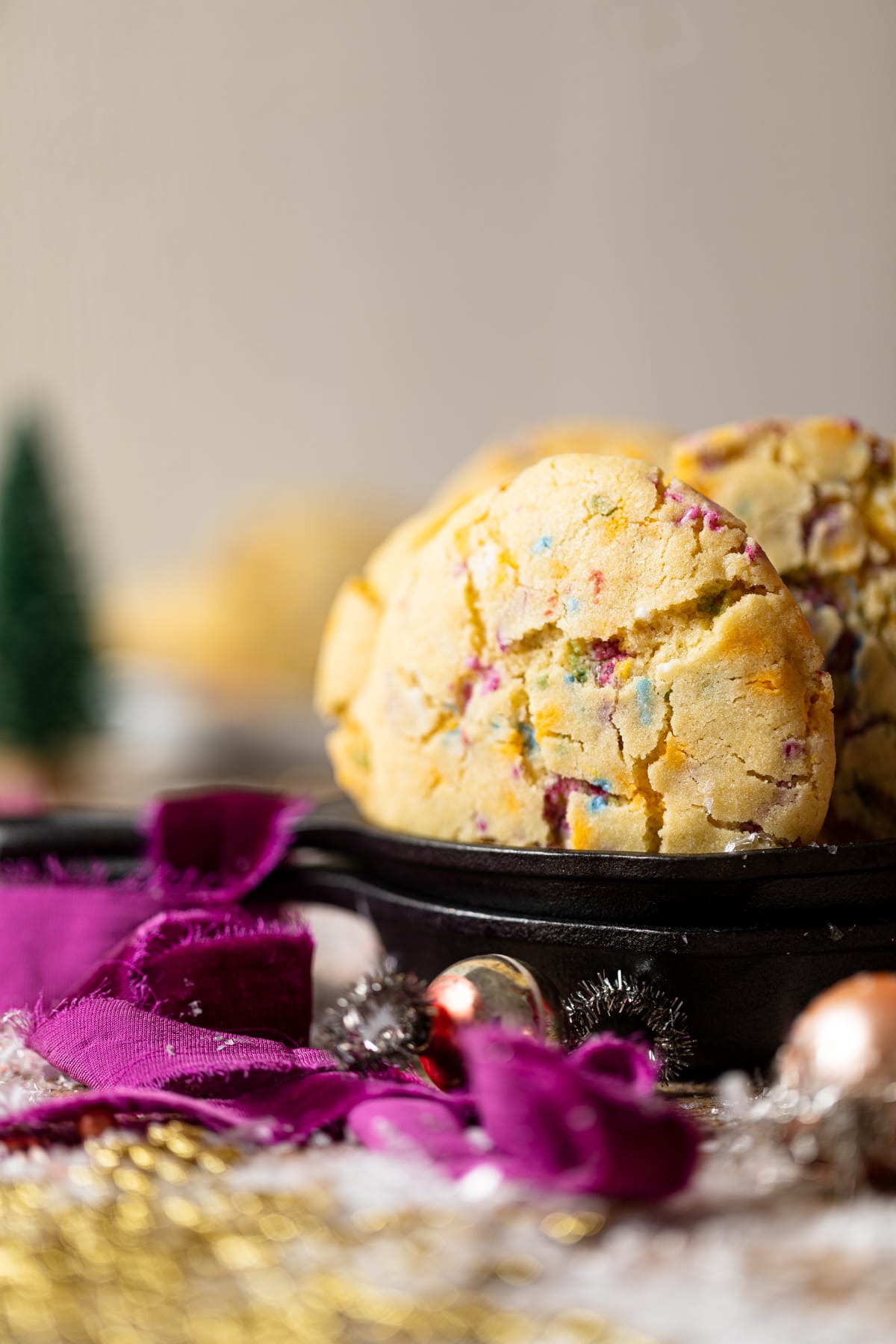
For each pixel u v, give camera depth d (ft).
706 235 5.02
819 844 1.29
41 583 3.31
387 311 5.45
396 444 5.55
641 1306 1.01
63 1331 1.01
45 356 5.23
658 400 5.21
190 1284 1.05
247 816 1.49
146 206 5.26
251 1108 1.22
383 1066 1.27
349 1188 1.11
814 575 1.38
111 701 3.45
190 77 5.21
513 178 5.25
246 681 4.17
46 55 4.96
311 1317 1.01
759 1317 1.00
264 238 5.37
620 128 5.06
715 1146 1.17
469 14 5.19
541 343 5.35
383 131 5.31
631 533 1.30
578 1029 1.27
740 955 1.25
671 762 1.28
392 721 1.39
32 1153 1.18
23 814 1.58
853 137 4.77
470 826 1.35
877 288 4.88
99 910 1.46
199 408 5.43
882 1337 0.99
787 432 1.40
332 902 1.48
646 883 1.25
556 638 1.31
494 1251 1.06
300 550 4.39
